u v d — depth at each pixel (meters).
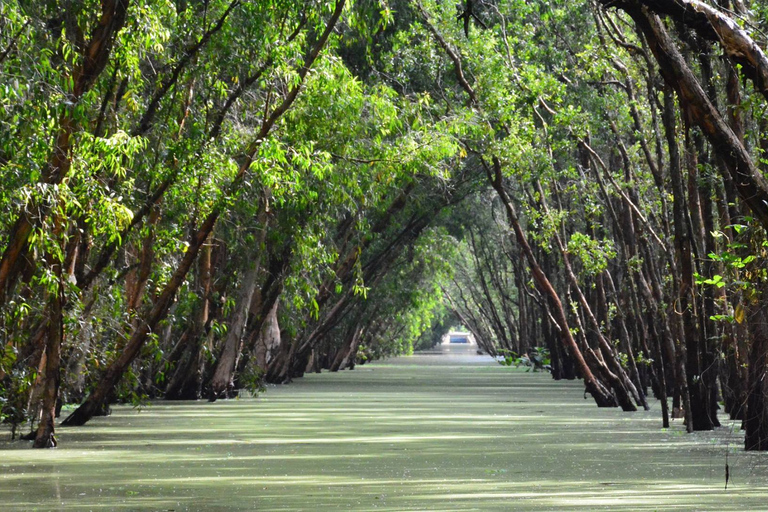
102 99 45.53
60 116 37.44
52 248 38.50
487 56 67.06
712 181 43.06
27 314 42.78
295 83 48.41
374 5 56.91
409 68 74.00
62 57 41.81
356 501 27.55
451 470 35.22
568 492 29.45
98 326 55.38
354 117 55.19
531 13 73.25
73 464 37.25
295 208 62.25
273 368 119.25
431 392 99.50
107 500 27.84
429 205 98.56
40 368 46.69
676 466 36.28
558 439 47.66
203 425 57.03
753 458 38.88
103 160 41.47
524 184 73.69
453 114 69.06
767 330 39.03
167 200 52.38
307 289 68.69
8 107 34.97
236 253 79.94
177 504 27.05
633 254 70.75
